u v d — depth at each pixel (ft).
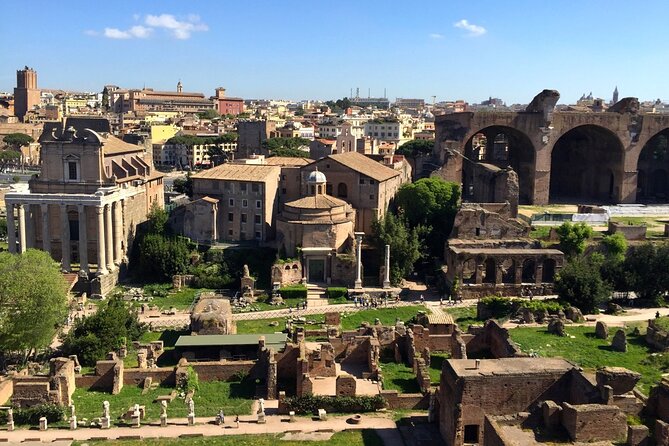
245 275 342.85
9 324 236.63
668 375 212.43
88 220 376.07
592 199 529.45
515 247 348.59
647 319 282.36
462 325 286.25
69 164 371.76
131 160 423.23
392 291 338.95
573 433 148.87
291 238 359.66
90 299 341.41
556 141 504.02
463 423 167.84
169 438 183.62
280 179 412.57
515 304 294.05
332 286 348.79
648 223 413.39
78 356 244.42
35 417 197.16
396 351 252.01
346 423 194.59
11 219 359.66
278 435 185.06
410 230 382.83
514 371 170.91
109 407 207.51
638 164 545.44
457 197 400.47
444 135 506.07
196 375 229.66
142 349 249.75
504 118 485.97
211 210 383.86
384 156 487.20
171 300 337.72
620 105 505.66
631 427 146.30
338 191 398.21
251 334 264.93
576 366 175.52
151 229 387.96
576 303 293.23
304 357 220.02
